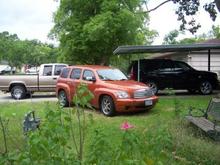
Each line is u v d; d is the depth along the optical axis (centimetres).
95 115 1573
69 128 403
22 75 2397
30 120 613
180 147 820
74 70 1755
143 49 2170
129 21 2955
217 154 811
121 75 1706
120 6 2986
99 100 1608
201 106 1706
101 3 2995
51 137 382
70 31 3098
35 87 2389
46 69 2406
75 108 468
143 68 2298
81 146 435
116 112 1569
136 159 376
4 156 372
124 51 2178
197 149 828
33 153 361
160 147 421
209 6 1908
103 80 1627
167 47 2194
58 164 366
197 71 2380
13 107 1773
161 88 2323
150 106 1583
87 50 3070
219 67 3366
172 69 2338
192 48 2233
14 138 748
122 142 390
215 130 996
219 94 2298
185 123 1178
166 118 1326
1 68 5697
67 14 3136
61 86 1792
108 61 3156
